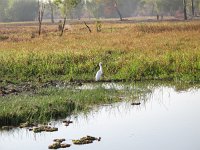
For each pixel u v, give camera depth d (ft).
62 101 75.20
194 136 59.36
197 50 124.47
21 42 175.83
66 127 65.36
